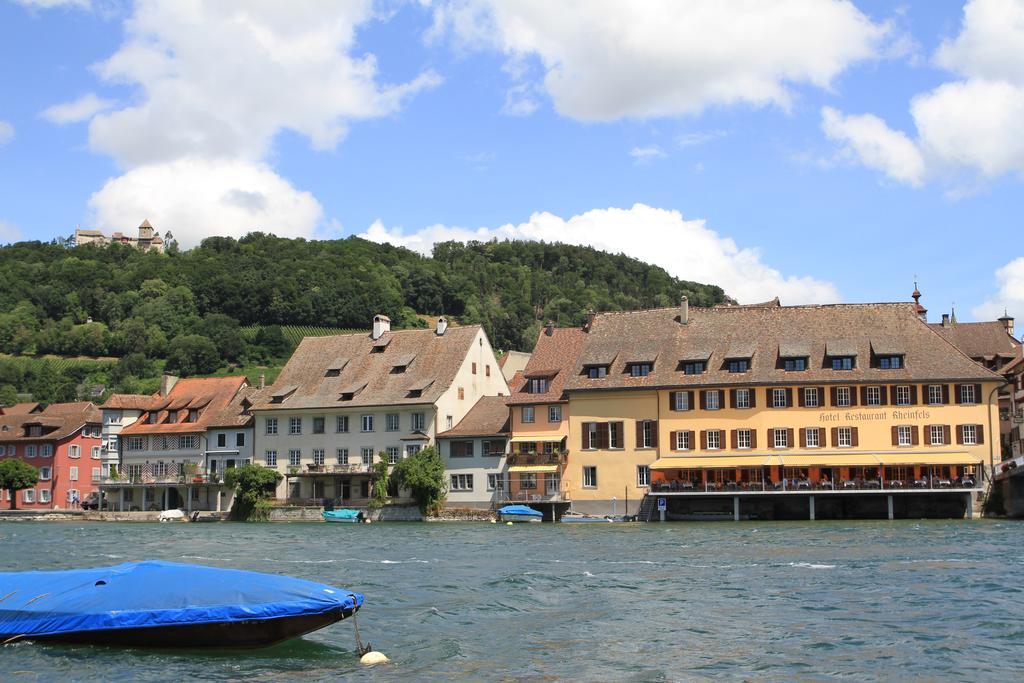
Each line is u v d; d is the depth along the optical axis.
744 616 28.03
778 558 42.84
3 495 113.69
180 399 103.75
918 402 76.75
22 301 183.12
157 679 21.16
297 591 23.95
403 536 62.62
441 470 87.06
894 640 24.52
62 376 164.88
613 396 82.75
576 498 82.88
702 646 24.14
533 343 180.00
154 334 173.12
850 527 63.78
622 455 81.94
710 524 72.50
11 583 25.39
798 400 78.62
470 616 28.48
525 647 24.22
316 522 87.44
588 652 23.61
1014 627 25.84
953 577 35.03
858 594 31.56
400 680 21.05
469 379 95.00
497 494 86.25
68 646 23.77
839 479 76.62
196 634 23.41
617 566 40.91
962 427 75.88
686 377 81.00
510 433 86.75
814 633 25.48
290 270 188.50
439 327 97.69
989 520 69.81
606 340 86.19
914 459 74.38
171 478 97.25
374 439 91.75
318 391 95.75
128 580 24.69
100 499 102.06
